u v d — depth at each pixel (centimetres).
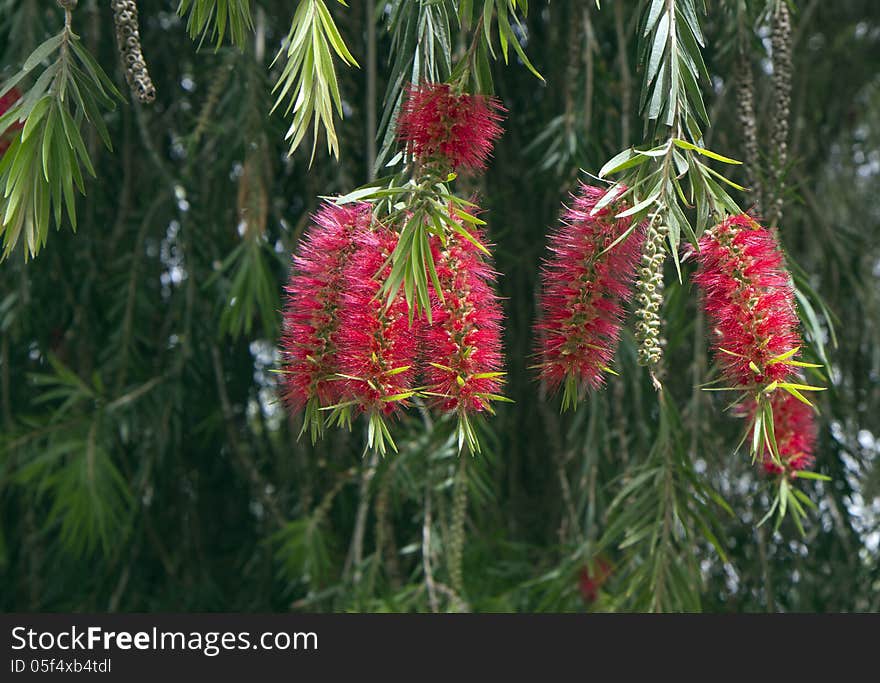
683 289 187
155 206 225
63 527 200
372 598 200
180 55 237
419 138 83
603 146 205
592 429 202
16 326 214
